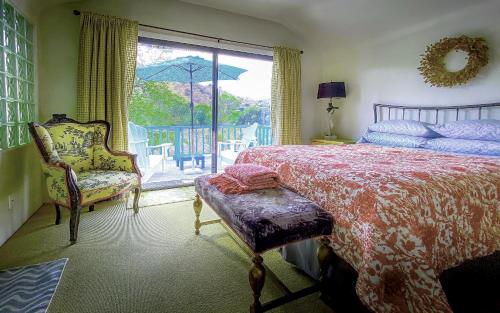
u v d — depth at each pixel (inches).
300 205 56.4
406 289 42.6
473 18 106.6
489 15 102.2
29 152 100.1
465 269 59.5
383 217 44.0
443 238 46.6
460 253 48.3
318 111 183.2
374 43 146.3
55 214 101.9
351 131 164.2
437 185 49.5
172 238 85.1
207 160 200.1
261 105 203.3
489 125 90.4
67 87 116.3
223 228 92.7
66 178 79.1
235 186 68.1
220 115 198.7
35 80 106.7
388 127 121.4
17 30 92.4
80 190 81.7
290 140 166.6
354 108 161.0
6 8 84.9
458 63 112.1
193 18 138.4
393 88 138.4
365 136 129.9
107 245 79.5
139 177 103.7
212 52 149.9
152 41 135.0
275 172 71.5
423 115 125.8
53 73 113.7
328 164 66.3
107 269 67.1
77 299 55.7
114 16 120.0
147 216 103.1
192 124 184.1
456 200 49.2
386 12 124.3
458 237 48.3
